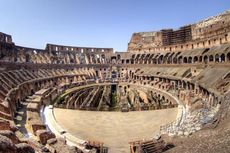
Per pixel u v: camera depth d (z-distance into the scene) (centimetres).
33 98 6259
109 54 13162
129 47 13900
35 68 9644
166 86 8288
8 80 6175
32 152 1686
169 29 12562
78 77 11088
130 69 12050
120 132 4409
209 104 5269
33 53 10956
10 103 4538
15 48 9762
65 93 8175
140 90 8638
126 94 8688
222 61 7019
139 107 6106
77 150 2920
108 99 7969
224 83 5181
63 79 10288
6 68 7544
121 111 6012
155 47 11638
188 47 9806
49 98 7006
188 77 7875
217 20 9594
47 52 11938
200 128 3612
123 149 3591
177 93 7450
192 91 7044
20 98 6184
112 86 10212
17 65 8519
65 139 3578
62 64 11238
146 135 4191
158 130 4422
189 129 3775
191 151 2245
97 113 5866
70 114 5709
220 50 7244
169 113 5622
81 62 12594
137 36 13662
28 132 3725
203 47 8894
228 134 2394
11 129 2919
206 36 9775
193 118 4538
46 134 3231
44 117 5234
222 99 4309
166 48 11038
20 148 1550
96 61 12950
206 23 10356
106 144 3794
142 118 5338
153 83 9162
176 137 3412
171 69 9462
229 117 3145
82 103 7100
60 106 6406
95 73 12094
